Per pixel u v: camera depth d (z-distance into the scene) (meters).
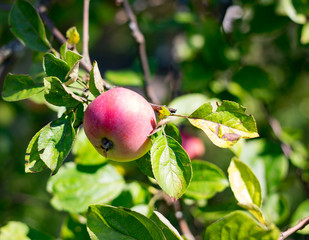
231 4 1.18
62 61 0.76
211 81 1.06
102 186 0.90
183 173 0.73
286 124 1.49
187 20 1.22
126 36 2.26
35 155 0.75
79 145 0.90
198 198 0.87
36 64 0.90
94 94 0.76
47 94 0.75
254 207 0.75
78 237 0.91
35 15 0.86
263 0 1.09
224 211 0.93
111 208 0.76
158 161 0.73
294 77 1.28
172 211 0.91
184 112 0.90
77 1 1.37
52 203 0.88
